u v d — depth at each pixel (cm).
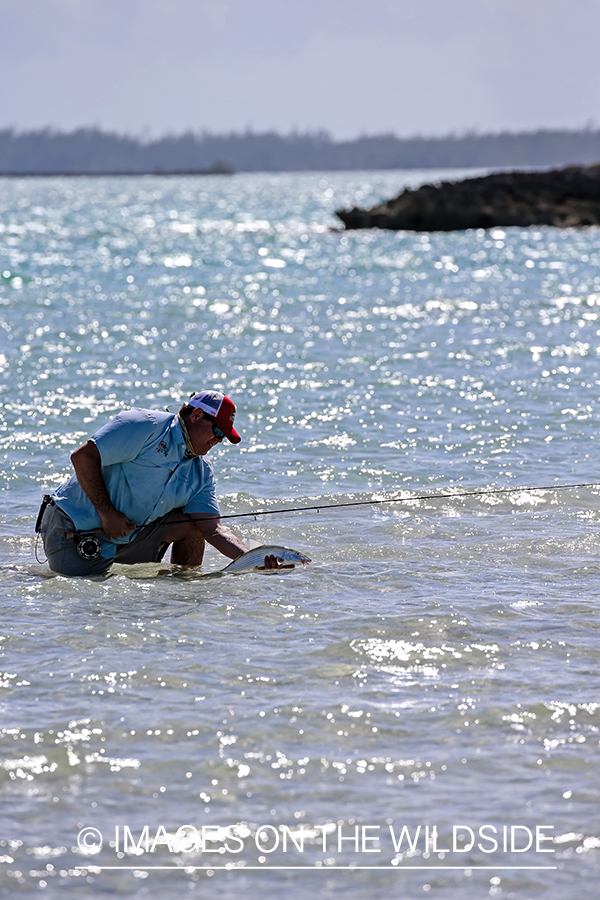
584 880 1182
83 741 1493
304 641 1897
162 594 2197
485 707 1614
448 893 1162
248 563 2381
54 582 2258
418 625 1972
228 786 1380
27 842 1251
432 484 3109
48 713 1580
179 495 2414
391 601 2131
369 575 2323
